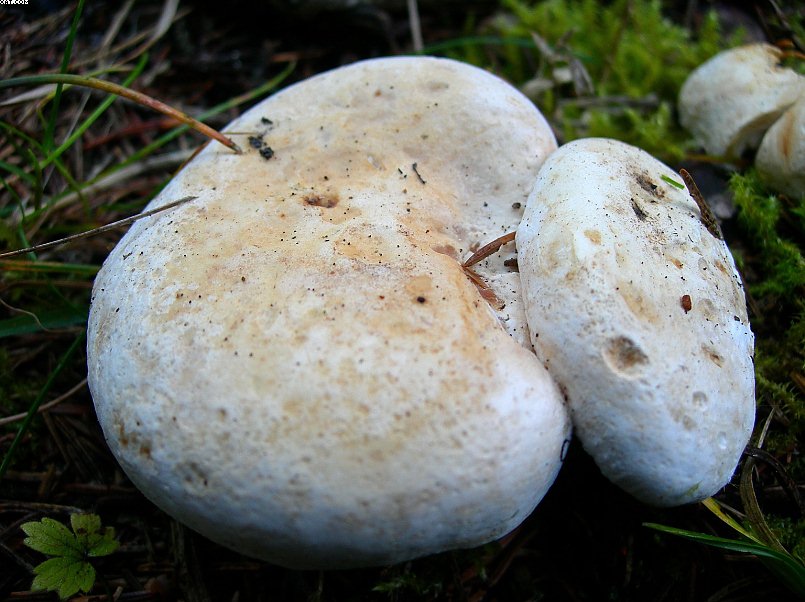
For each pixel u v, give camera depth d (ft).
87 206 0.58
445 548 0.36
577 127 0.68
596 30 0.77
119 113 0.69
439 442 0.33
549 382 0.37
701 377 0.37
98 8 0.72
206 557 0.46
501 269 0.43
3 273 0.54
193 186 0.44
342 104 0.48
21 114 0.63
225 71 0.73
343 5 0.74
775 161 0.55
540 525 0.48
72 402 0.53
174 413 0.34
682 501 0.38
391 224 0.42
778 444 0.49
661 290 0.38
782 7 0.72
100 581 0.45
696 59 0.71
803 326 0.51
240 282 0.37
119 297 0.39
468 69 0.50
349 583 0.45
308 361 0.34
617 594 0.45
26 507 0.47
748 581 0.44
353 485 0.33
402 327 0.35
